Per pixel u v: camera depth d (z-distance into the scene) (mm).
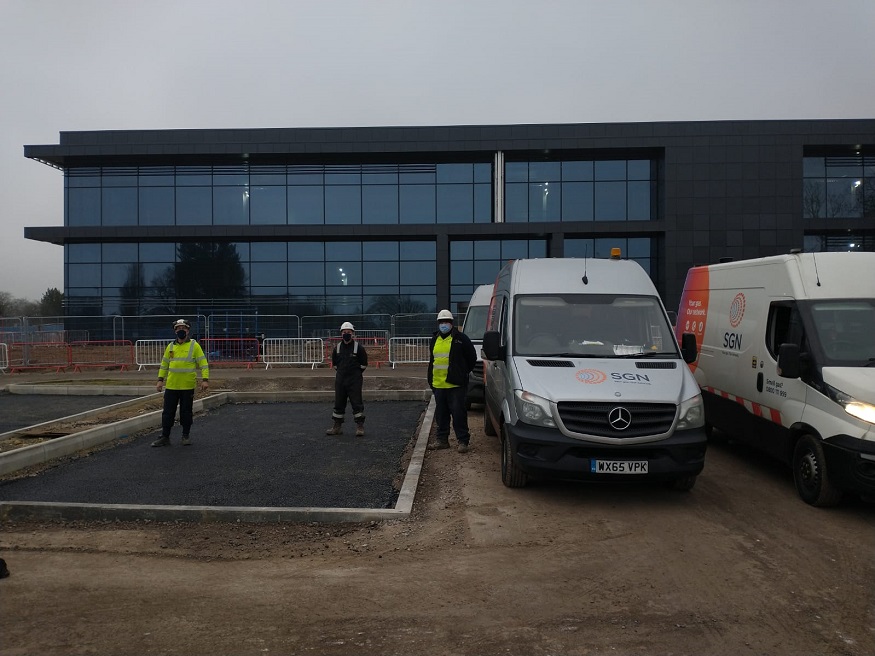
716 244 26719
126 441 9508
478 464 7938
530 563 4848
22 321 20688
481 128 26844
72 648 3625
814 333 6316
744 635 3736
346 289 27984
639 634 3754
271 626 3883
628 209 27766
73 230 26922
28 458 7879
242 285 27922
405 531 5582
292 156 27484
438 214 27906
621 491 6727
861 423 5562
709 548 5121
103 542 5355
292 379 17203
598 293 7438
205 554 5078
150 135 26703
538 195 27828
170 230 26969
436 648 3609
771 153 26719
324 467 7844
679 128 26719
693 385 6332
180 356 9109
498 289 8906
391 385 15977
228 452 8727
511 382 6570
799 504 6266
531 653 3549
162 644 3668
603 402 5926
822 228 26906
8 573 4668
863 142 26500
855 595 4262
